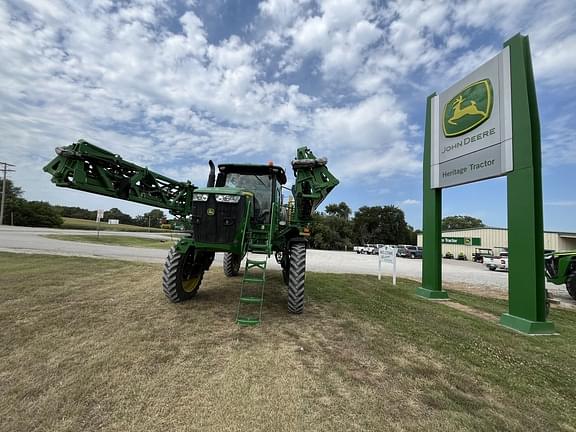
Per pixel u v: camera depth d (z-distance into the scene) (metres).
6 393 2.40
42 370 2.77
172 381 2.70
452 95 7.17
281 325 4.48
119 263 10.04
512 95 5.57
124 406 2.30
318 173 6.03
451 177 7.16
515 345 4.22
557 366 3.57
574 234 29.95
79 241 20.06
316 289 7.58
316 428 2.16
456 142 7.01
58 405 2.27
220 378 2.80
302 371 3.03
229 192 4.83
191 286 5.81
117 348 3.32
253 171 6.07
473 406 2.58
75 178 4.61
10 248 13.06
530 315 5.07
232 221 4.75
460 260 37.25
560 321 5.91
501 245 36.53
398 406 2.51
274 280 8.20
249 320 4.47
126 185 5.31
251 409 2.34
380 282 9.69
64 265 9.02
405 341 4.06
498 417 2.43
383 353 3.61
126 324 4.11
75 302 5.06
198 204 4.79
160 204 5.97
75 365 2.89
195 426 2.11
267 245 5.10
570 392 2.95
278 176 6.36
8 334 3.57
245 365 3.09
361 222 65.94
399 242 64.81
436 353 3.70
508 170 5.60
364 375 3.03
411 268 16.38
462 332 4.62
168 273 5.19
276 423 2.19
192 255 5.65
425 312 5.81
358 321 4.86
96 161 4.91
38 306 4.72
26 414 2.16
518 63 5.47
